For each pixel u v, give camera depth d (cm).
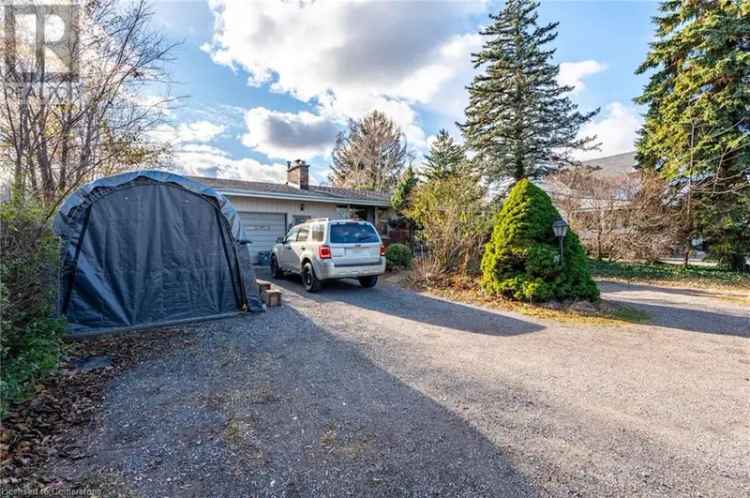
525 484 213
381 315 621
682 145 1234
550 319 595
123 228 549
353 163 3284
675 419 289
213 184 1280
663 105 1309
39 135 608
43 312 385
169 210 583
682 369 391
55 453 239
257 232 1345
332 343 475
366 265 816
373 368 392
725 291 885
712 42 1128
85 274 520
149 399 319
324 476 220
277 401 316
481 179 1678
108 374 373
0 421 254
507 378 367
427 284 884
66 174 654
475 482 215
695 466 231
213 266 620
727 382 358
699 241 1241
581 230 1322
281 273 1015
